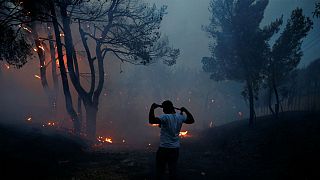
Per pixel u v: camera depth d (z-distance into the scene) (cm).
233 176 981
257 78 2139
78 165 1041
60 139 1370
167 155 710
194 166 1120
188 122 745
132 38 1831
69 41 1731
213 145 1683
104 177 892
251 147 1458
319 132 1419
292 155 1170
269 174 988
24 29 1870
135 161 1141
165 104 757
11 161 965
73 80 1755
